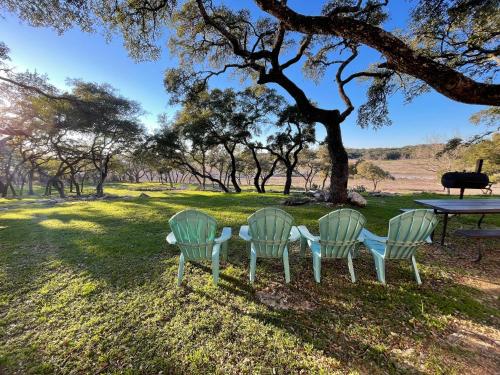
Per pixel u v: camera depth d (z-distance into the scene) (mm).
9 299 2438
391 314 2143
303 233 3107
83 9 4590
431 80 2357
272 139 16812
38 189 30047
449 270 2982
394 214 6043
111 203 9570
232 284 2672
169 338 1878
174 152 20031
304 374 1559
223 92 15195
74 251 3770
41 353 1751
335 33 2650
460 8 4016
